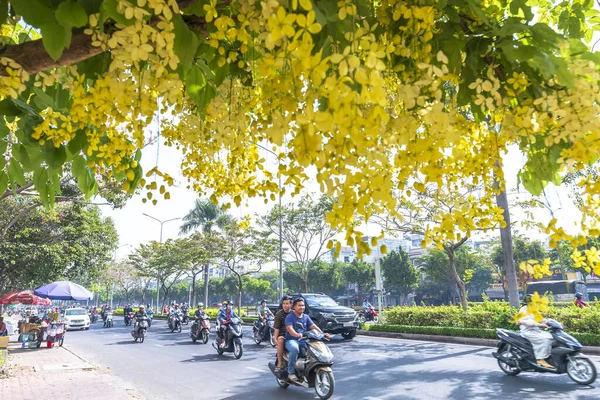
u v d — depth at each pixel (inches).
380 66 42.9
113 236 839.1
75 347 610.2
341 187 46.2
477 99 62.2
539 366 277.6
